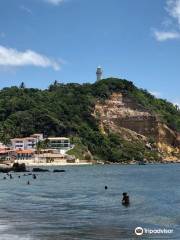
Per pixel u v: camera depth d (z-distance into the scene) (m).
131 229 36.72
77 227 37.56
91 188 83.88
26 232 35.12
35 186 88.75
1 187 85.56
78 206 52.75
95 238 33.00
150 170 183.12
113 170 182.25
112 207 51.66
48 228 36.94
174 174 149.12
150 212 47.12
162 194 70.00
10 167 159.62
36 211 47.81
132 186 90.00
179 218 42.84
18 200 59.78
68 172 161.62
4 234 34.28
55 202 57.19
